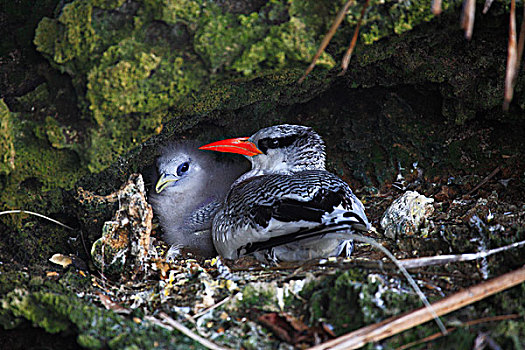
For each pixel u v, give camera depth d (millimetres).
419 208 8648
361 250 8438
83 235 8367
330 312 6445
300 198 7711
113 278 7844
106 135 7230
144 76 6863
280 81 9047
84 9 6781
